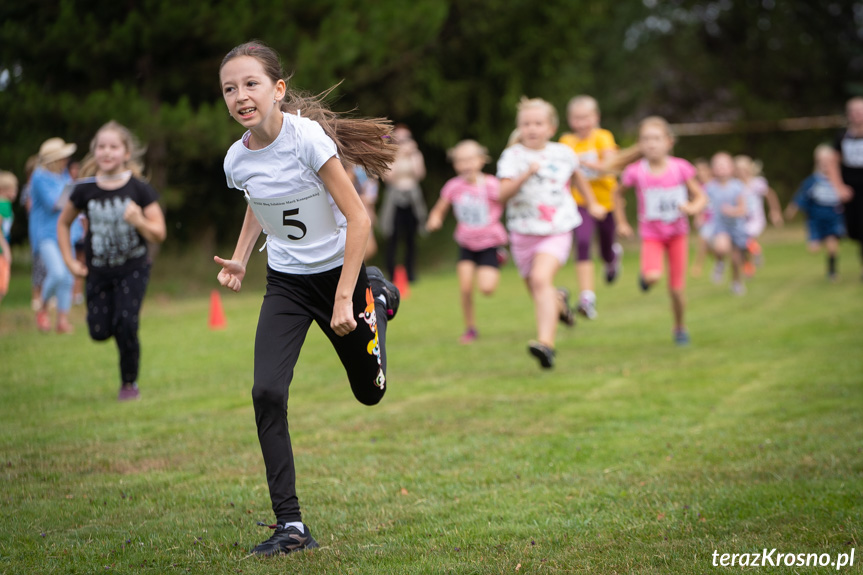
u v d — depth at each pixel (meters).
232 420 9.84
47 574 5.46
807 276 26.23
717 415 9.68
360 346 6.25
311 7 25.80
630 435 8.95
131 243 10.68
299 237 6.11
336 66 25.72
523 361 13.47
